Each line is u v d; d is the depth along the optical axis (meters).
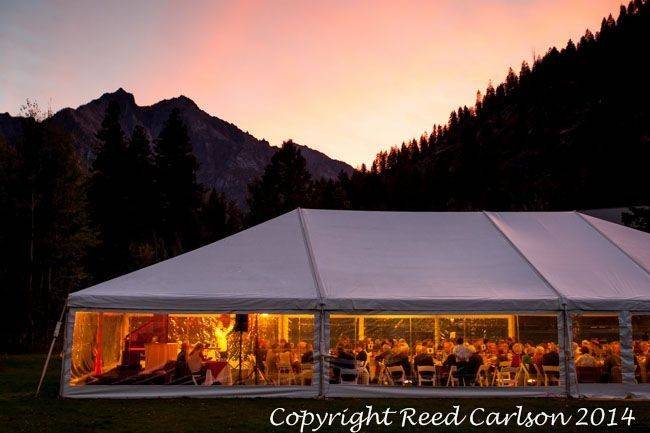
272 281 11.40
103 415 9.17
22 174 29.39
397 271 12.05
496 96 189.50
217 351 11.64
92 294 10.76
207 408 9.80
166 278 11.45
